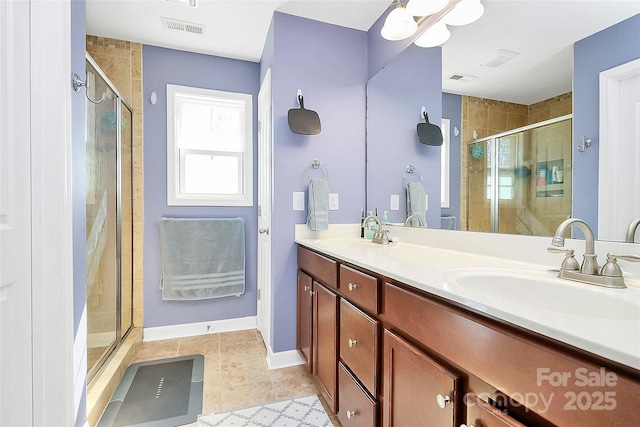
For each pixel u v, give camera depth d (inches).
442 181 62.6
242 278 99.2
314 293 66.0
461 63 57.7
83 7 50.8
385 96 78.3
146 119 92.8
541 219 43.9
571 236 40.2
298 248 78.8
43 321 41.6
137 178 91.7
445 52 61.3
